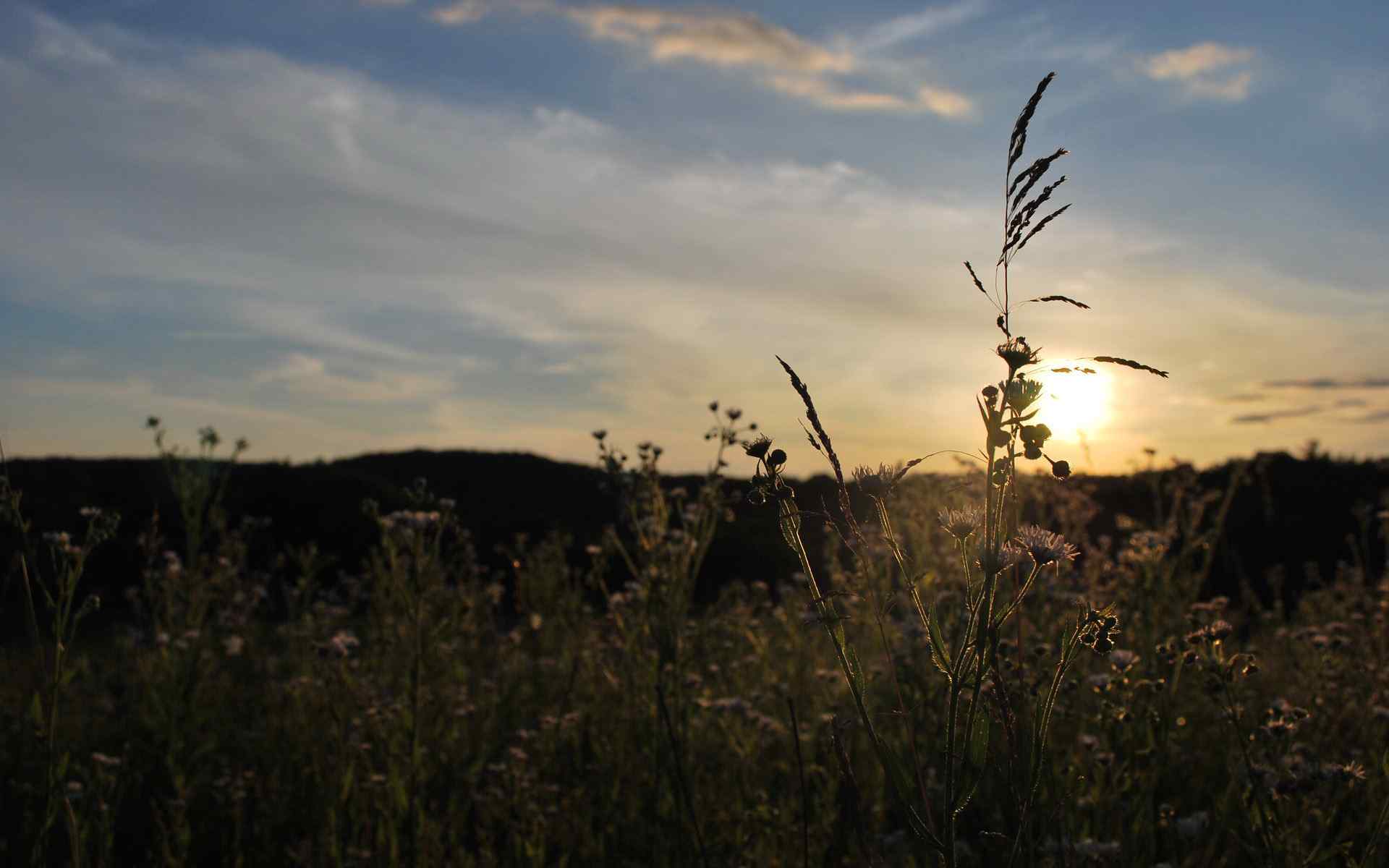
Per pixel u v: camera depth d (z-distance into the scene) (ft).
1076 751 11.00
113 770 15.75
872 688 14.74
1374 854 9.36
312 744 16.43
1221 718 11.69
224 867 14.56
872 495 5.87
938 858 9.33
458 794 15.05
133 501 55.67
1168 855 11.07
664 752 13.41
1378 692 13.76
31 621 11.07
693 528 14.90
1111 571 16.30
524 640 23.59
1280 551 41.16
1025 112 5.84
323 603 24.67
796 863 11.89
